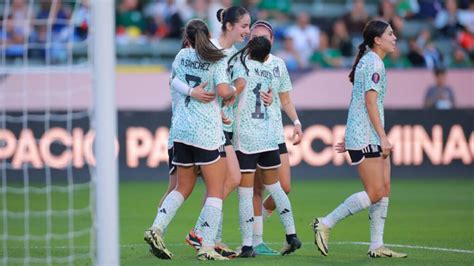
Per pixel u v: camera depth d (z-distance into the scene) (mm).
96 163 21469
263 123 28938
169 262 27438
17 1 60812
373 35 28125
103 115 21391
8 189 51250
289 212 29391
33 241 32906
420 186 57125
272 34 29688
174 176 29922
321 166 59906
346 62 68000
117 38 67438
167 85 61812
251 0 69438
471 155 61656
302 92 63156
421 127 61000
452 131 61344
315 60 67125
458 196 51719
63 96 54750
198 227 28781
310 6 75000
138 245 32062
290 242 29328
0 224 38406
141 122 58156
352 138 28172
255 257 28672
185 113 27422
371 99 27656
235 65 28922
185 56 27656
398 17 71250
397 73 64438
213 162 27266
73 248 30906
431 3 74375
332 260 28016
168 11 69125
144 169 58219
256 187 30250
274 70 29422
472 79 64562
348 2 76188
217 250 28641
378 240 28875
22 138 54219
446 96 63281
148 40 68062
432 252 30453
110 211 21453
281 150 30375
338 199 49250
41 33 60062
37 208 44000
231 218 41062
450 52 72188
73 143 54250
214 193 27625
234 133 28812
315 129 59750
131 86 61406
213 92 27109
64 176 54500
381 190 28031
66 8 61875
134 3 69125
